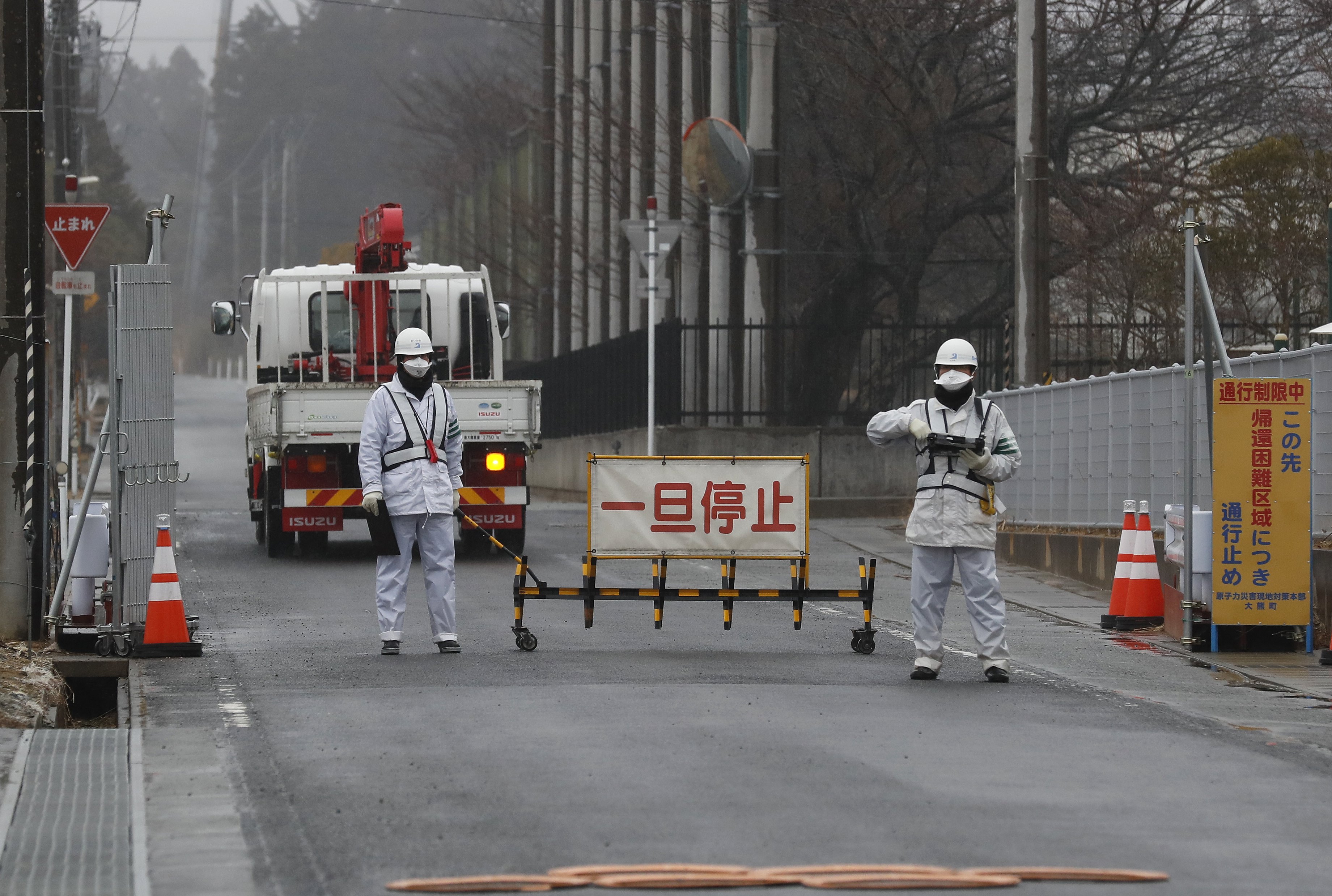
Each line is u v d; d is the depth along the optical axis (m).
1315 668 32.34
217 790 20.41
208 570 49.44
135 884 16.36
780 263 81.75
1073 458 52.34
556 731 24.08
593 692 27.67
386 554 32.28
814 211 83.31
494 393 51.84
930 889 16.20
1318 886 16.47
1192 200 66.31
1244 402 34.09
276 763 21.94
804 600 33.59
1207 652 34.44
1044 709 26.69
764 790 20.33
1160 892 16.20
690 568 51.31
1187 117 78.38
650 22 103.81
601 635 35.53
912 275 83.50
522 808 19.38
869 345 83.44
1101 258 68.44
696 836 18.14
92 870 16.91
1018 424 57.41
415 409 32.47
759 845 17.78
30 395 32.41
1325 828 18.81
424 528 32.38
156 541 32.31
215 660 31.47
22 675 28.64
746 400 83.06
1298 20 75.12
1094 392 50.56
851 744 23.30
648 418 72.06
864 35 79.19
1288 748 23.62
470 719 25.09
